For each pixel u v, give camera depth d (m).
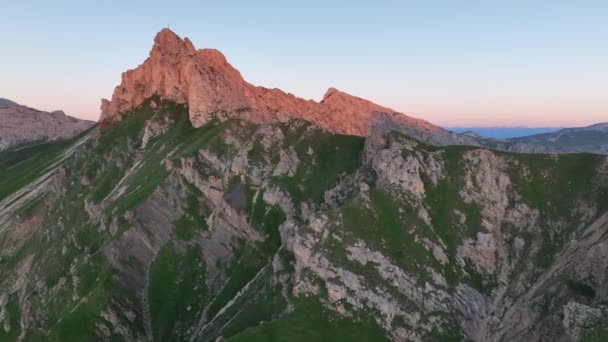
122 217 177.25
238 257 161.38
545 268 113.00
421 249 122.81
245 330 104.75
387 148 163.50
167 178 195.38
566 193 129.75
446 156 149.38
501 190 136.12
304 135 199.88
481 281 117.81
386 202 134.12
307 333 102.94
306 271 120.44
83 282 160.75
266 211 168.50
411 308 109.44
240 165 191.50
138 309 149.50
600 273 96.38
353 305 110.31
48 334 143.62
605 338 80.81
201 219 178.50
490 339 104.38
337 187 161.50
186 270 159.88
